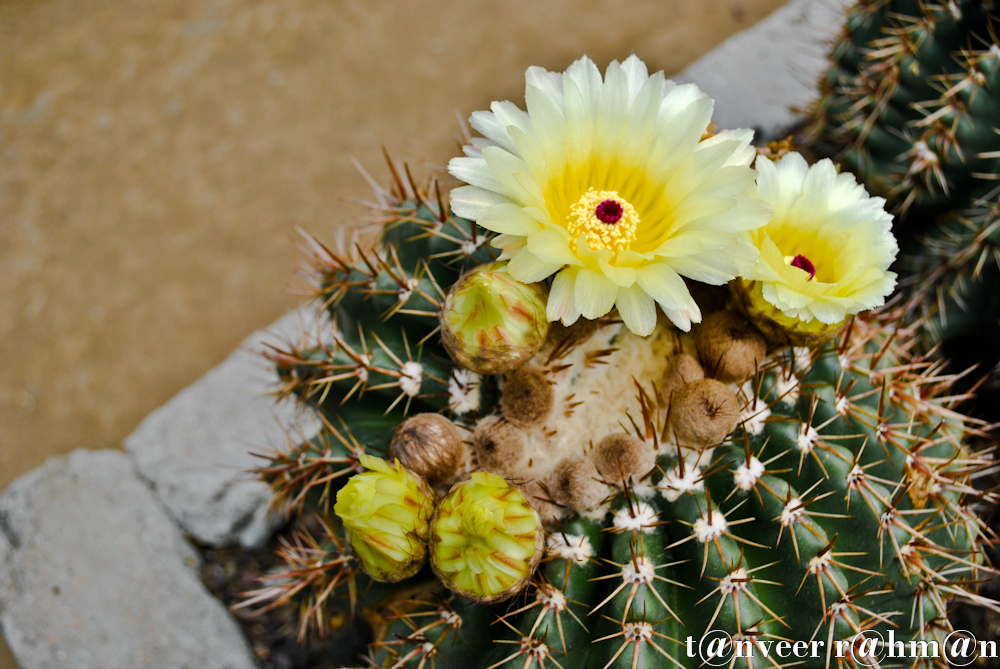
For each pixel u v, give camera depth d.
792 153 0.36
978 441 0.48
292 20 0.88
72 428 0.69
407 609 0.38
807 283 0.34
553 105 0.34
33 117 0.86
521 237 0.33
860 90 0.47
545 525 0.35
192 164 0.80
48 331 0.74
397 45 0.85
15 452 0.69
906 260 0.48
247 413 0.59
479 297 0.33
